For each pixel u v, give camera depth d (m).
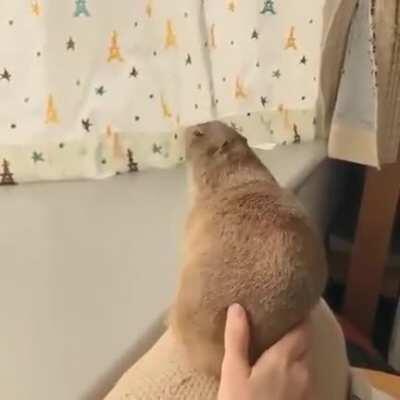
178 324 0.57
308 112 1.26
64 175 1.07
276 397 0.55
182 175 1.12
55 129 1.05
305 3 1.20
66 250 0.91
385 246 1.41
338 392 0.75
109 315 0.78
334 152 1.27
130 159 1.11
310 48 1.23
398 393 1.01
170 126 1.13
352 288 1.48
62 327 0.76
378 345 1.55
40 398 0.67
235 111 1.22
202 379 0.59
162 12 1.09
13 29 0.99
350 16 1.18
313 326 0.67
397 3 1.18
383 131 1.26
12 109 1.02
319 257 0.55
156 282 0.84
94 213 1.00
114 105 1.08
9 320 0.77
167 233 0.95
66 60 1.03
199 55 1.15
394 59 1.21
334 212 1.60
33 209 1.00
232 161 0.61
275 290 0.53
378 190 1.37
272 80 1.23
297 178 1.16
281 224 0.55
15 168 1.04
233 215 0.56
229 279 0.54
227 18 1.17
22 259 0.88
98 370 0.71
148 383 0.60
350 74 1.21
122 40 1.06
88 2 1.02
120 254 0.90
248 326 0.54
